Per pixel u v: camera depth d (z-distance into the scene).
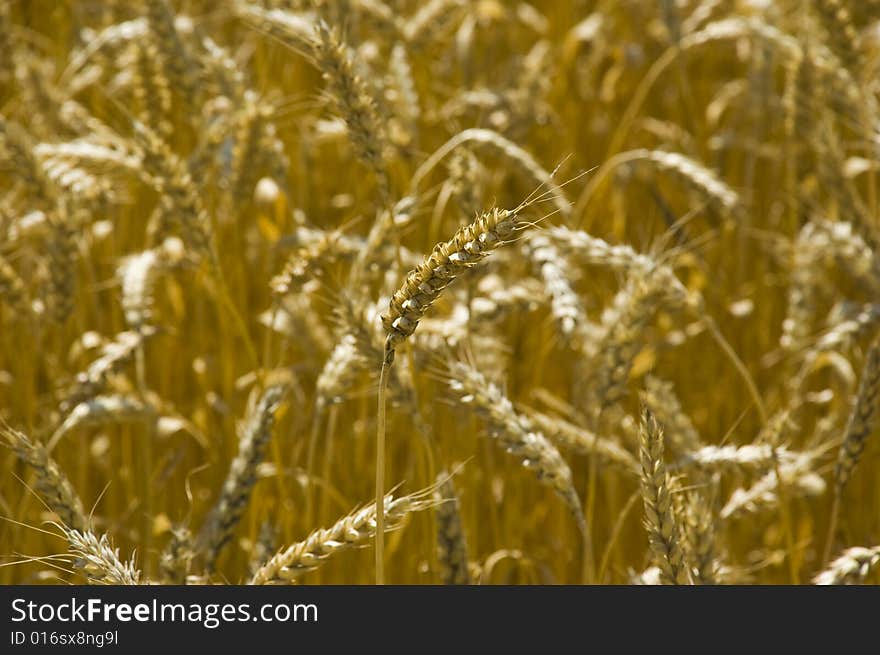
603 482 8.94
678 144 12.09
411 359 6.12
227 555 8.01
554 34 13.61
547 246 7.07
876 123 9.23
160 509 8.76
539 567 8.27
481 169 9.33
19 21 14.08
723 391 10.42
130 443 9.22
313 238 8.12
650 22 14.44
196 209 7.27
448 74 13.49
